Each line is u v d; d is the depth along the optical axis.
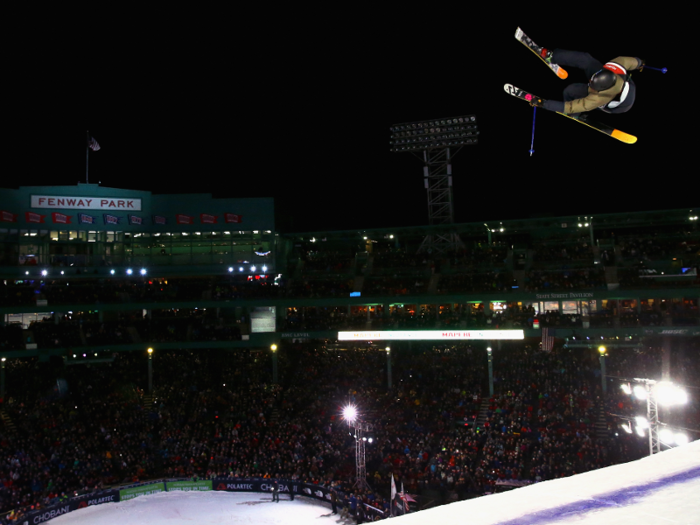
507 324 57.66
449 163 69.62
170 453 53.81
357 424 46.59
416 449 48.59
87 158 66.19
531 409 51.19
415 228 68.31
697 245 60.41
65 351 59.41
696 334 51.59
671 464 3.42
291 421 55.66
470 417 52.75
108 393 59.62
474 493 42.34
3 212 61.50
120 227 66.38
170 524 43.06
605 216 62.69
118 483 49.78
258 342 63.69
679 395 29.22
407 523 2.71
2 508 42.97
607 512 2.69
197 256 67.69
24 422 52.75
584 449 43.06
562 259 64.19
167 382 63.19
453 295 61.94
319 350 67.94
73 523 43.34
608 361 56.00
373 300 64.06
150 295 65.69
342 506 43.50
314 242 76.31
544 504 2.89
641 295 55.53
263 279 69.25
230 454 52.78
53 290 63.53
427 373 60.62
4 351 56.38
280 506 46.47
